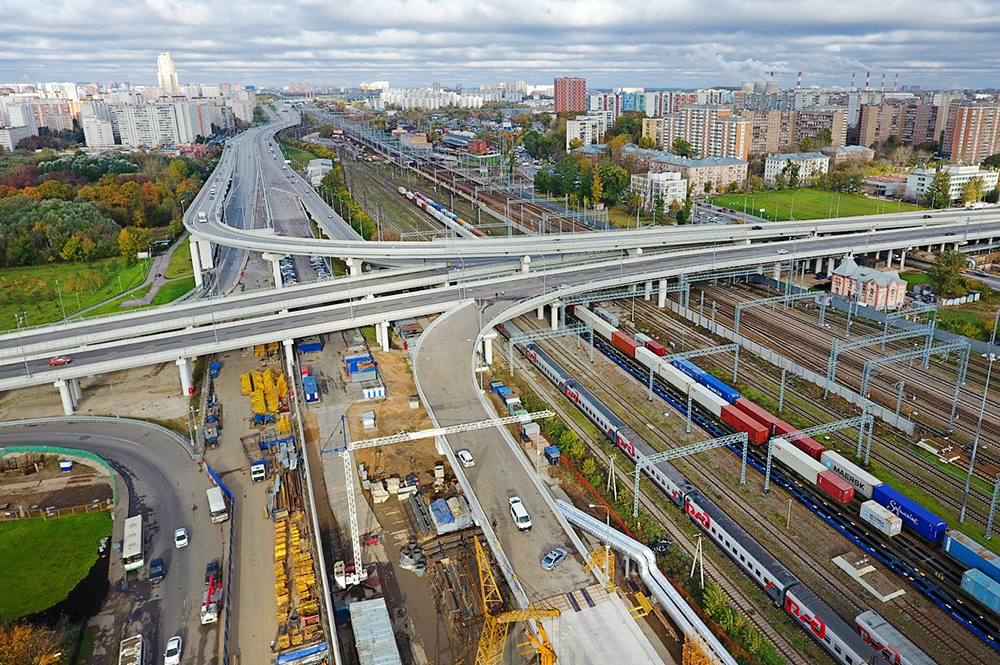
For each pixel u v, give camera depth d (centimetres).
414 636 8706
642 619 8881
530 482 10638
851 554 9869
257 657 8388
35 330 16662
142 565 9912
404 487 11556
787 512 10881
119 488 11744
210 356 17250
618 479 11919
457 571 9738
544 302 17688
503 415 13950
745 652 8356
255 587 9494
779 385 15138
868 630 8212
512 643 8556
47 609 9175
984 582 8844
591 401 14000
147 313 17550
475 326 16250
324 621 8812
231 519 10894
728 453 12600
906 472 11812
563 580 8788
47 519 11006
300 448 12750
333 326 16150
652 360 15688
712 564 9862
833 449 12538
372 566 9838
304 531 10469
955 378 15075
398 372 16038
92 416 14188
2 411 14750
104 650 8544
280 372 16212
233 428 13625
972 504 10938
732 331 17712
